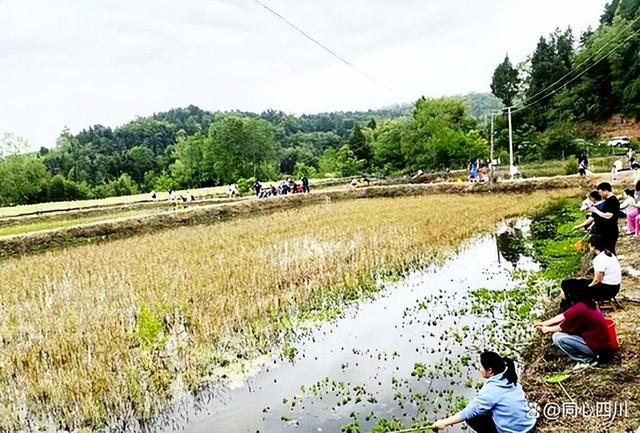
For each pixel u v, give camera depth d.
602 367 7.20
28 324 11.75
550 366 7.84
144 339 9.63
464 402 7.58
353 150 81.62
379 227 22.12
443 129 60.62
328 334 10.91
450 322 11.12
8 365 9.67
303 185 42.97
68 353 10.04
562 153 55.69
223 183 93.38
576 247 14.70
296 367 9.39
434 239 19.09
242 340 10.63
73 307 12.73
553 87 75.81
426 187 39.62
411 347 9.96
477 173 40.59
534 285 13.10
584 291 7.46
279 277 14.53
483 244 18.75
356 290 13.75
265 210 35.53
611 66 66.50
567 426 6.09
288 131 169.38
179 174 94.56
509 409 5.97
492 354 6.28
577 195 30.03
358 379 8.77
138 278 15.16
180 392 8.61
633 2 76.62
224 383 8.90
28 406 8.34
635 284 10.06
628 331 8.01
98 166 111.81
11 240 24.91
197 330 10.91
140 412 8.05
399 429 7.05
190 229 27.94
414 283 14.31
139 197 60.91
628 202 14.22
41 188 80.50
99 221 31.36
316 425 7.43
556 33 91.25
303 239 20.38
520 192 35.28
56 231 26.72
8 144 83.19
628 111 65.69
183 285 13.88
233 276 14.67
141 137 155.62
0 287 15.91
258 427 7.48
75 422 7.88
